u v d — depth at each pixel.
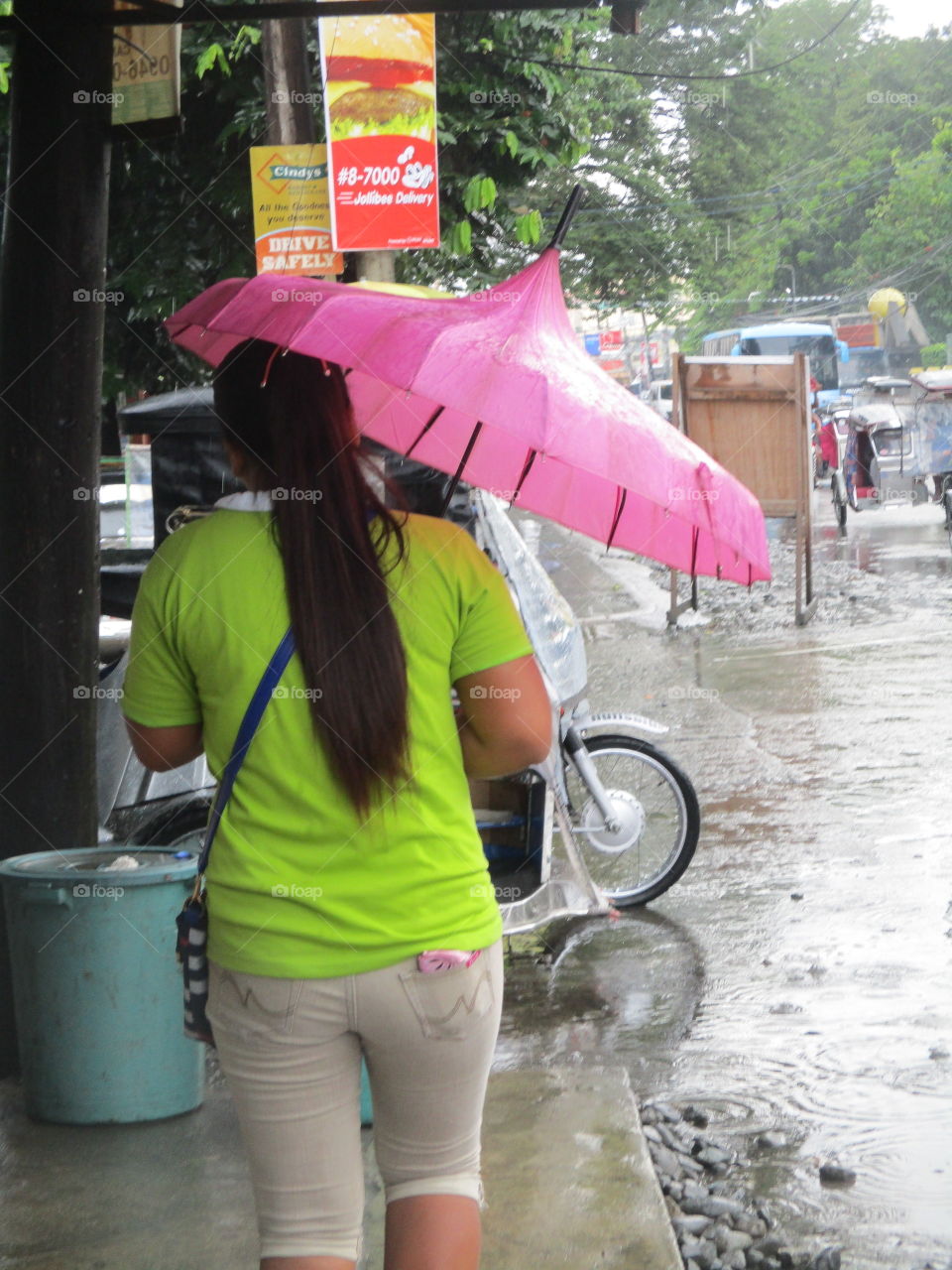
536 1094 4.93
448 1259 2.55
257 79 13.88
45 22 5.18
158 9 5.26
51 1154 4.64
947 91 74.19
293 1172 2.54
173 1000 4.85
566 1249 3.93
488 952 2.58
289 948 2.47
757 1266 3.96
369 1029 2.50
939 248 66.81
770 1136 4.73
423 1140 2.60
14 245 5.26
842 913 6.90
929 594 16.95
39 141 5.22
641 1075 5.28
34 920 4.77
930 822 8.27
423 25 10.13
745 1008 5.86
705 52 53.47
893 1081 5.13
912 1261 3.98
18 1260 3.99
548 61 15.06
